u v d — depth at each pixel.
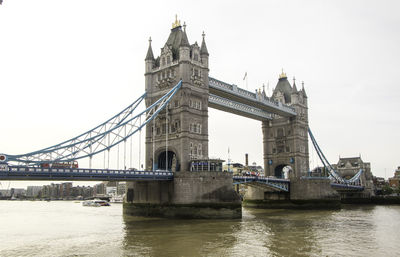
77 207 140.75
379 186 188.88
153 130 77.06
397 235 47.88
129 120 67.06
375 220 67.50
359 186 140.12
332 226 57.22
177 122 73.56
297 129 111.38
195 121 75.06
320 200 100.81
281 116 114.38
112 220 68.81
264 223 60.44
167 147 74.69
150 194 71.31
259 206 108.69
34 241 44.34
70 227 59.00
